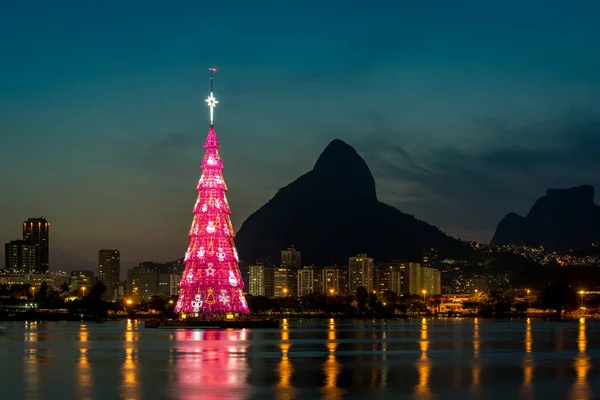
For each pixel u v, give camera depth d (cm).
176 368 11638
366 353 14650
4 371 11231
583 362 12775
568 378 10462
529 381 10131
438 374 10919
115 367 11806
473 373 11056
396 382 9994
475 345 17162
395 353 14650
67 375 10694
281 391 9112
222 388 9362
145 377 10431
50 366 11956
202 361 12825
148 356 13850
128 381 10012
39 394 8875
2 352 14862
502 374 10925
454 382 10012
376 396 8775
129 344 17388
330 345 17100
